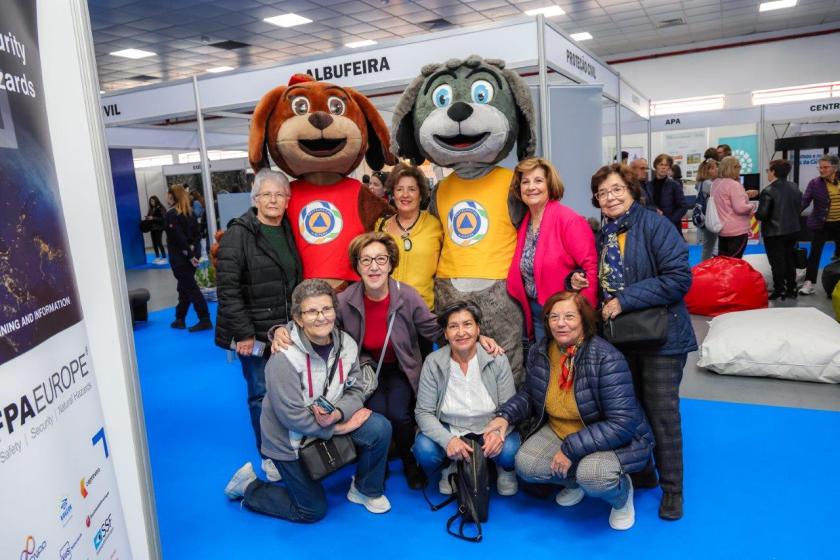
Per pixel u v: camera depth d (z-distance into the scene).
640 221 2.36
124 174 12.64
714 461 2.80
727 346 3.94
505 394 2.61
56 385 1.26
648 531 2.32
